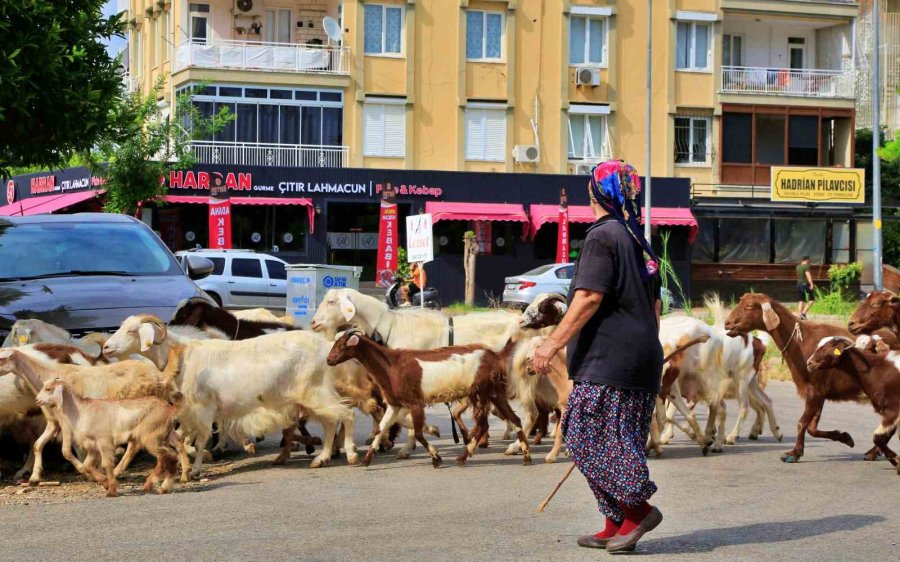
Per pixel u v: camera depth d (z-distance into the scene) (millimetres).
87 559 6746
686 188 42875
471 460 11164
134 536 7406
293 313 21406
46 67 11484
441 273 40406
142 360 10992
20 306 12016
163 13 44562
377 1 41719
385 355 10680
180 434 10133
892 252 48062
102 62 12508
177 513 8258
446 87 42562
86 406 9188
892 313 12688
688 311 26875
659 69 44875
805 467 10570
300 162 40719
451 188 40469
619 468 6578
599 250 6617
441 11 42406
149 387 9758
